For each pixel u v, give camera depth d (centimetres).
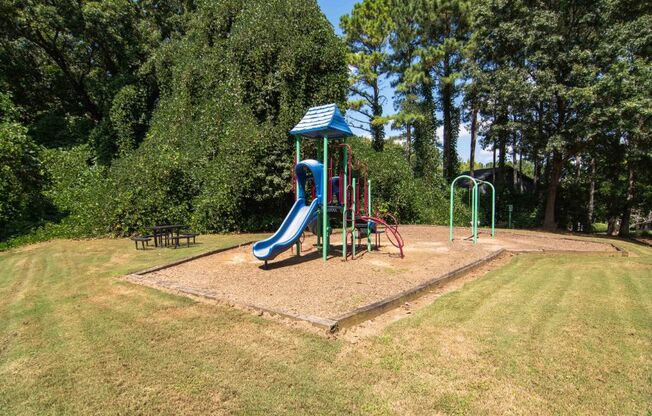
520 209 2338
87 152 1736
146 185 1277
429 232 1392
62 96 2122
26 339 390
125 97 1759
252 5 1509
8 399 284
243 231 1327
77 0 1834
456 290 579
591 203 2305
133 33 2061
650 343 367
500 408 264
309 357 342
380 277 639
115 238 1175
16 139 1202
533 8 1747
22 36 1800
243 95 1390
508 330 401
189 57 1684
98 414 264
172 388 294
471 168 2508
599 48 1540
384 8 2395
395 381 301
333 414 262
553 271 731
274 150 1290
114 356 347
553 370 315
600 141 1673
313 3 1523
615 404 267
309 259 803
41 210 1285
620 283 620
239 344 370
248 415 261
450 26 2259
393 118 2223
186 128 1541
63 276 669
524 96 1652
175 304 494
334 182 848
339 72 1488
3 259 871
